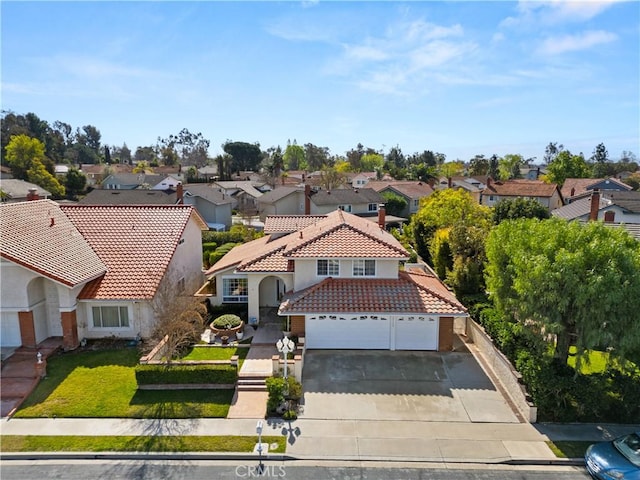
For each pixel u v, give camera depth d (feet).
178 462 46.85
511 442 50.21
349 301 72.33
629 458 43.52
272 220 118.11
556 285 52.49
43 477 44.39
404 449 48.85
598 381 53.01
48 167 306.76
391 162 499.51
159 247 87.15
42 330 74.54
